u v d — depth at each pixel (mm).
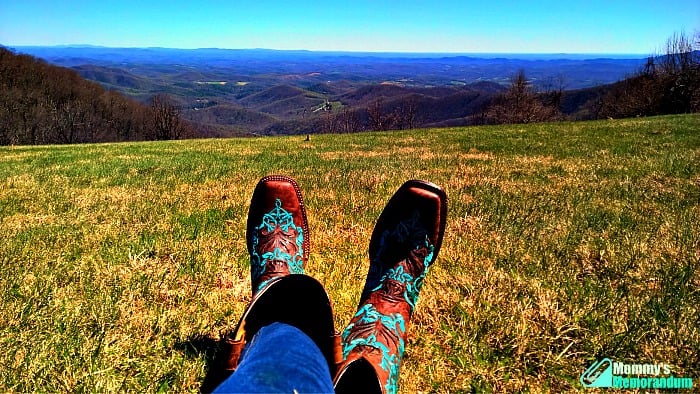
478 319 2357
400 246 2227
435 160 8766
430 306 2502
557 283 2793
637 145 10258
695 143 10211
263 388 859
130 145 19672
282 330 1166
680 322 2279
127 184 6359
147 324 2260
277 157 10117
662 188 5434
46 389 1777
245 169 7785
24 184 6480
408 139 15609
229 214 4492
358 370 1382
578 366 2008
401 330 1826
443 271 2988
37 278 2803
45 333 2150
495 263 3137
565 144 11188
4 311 2340
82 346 2041
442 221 2369
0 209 4773
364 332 1711
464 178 6453
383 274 2137
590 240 3564
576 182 5973
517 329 2240
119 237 3699
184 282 2814
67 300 2506
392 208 2373
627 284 2768
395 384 1594
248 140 19234
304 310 1386
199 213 4508
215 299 2574
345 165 8164
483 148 11094
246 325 1361
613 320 2320
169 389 1812
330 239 3666
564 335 2223
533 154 9398
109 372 1890
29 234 3779
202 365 1921
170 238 3670
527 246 3455
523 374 1974
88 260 3170
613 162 7684
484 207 4641
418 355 2078
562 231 3801
